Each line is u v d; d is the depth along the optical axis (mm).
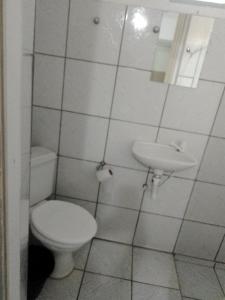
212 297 1663
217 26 1427
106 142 1727
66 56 1549
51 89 1630
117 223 1956
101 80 1581
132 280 1695
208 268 1931
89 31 1487
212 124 1606
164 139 1675
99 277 1677
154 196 1675
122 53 1515
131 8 1430
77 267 1728
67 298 1497
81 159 1795
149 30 1463
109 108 1640
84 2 1436
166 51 1493
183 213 1860
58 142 1761
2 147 546
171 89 1562
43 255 1654
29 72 661
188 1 1416
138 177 1792
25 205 794
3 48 484
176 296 1629
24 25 573
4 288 694
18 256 720
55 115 1691
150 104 1604
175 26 1446
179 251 1988
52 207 1601
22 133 659
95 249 1915
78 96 1631
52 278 1608
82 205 1930
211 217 1840
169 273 1811
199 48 1472
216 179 1730
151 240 1984
